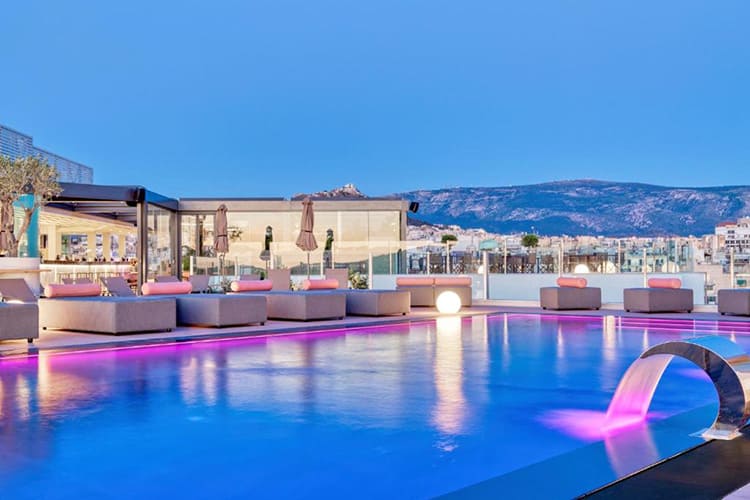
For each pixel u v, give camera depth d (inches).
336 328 496.7
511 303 772.0
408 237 1003.3
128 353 351.9
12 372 285.7
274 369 293.6
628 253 773.3
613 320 560.1
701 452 156.3
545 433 177.8
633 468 144.4
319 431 180.4
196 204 992.2
